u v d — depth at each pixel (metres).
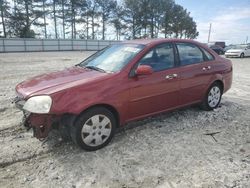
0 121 5.33
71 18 55.91
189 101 5.44
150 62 4.70
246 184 3.38
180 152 4.15
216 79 5.86
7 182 3.38
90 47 45.28
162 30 67.25
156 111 4.86
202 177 3.51
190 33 78.81
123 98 4.28
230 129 5.11
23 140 4.48
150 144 4.40
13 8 50.41
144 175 3.55
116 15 60.88
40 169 3.66
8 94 7.53
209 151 4.20
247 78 11.86
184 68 5.17
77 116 3.94
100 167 3.72
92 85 4.00
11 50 35.75
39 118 3.74
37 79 4.44
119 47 5.16
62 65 16.06
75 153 4.07
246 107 6.55
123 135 4.72
